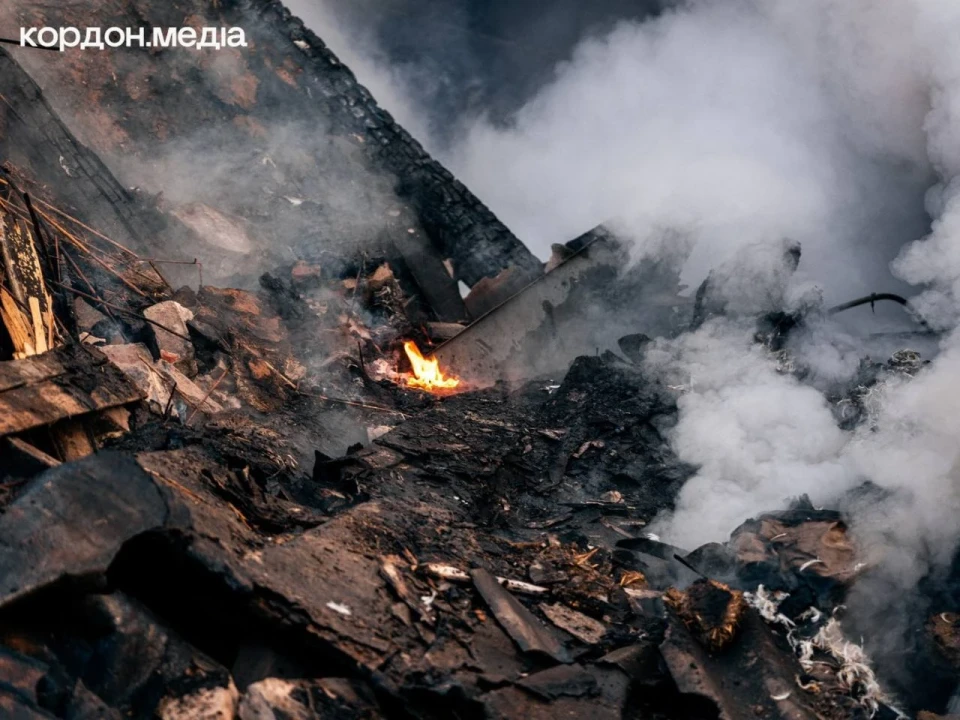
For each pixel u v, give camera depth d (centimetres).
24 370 584
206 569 414
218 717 372
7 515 391
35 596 371
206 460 527
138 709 371
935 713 507
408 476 684
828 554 559
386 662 414
